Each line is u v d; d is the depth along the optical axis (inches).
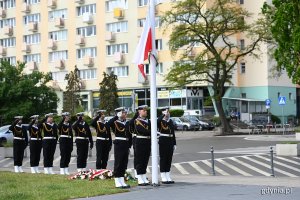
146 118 594.6
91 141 765.3
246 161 913.5
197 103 2496.3
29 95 2059.5
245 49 1921.8
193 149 1213.7
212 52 1814.7
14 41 3070.9
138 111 592.1
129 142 577.6
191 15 1804.9
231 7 1802.4
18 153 815.1
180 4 1779.0
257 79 2578.7
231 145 1304.1
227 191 508.1
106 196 508.7
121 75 2679.6
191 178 680.4
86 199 494.0
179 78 1813.5
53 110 2135.8
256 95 2586.1
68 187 577.3
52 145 785.6
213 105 2522.1
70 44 2847.0
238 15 1790.1
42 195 522.3
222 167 839.7
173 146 605.3
